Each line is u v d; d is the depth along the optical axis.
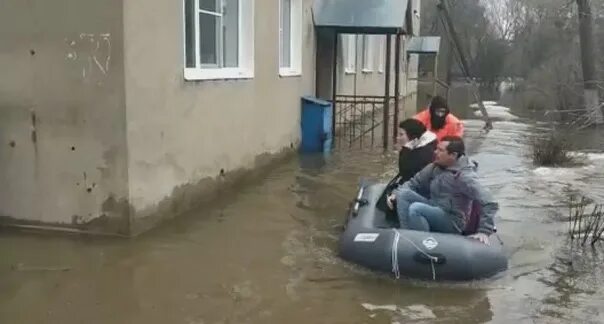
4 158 6.89
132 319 4.76
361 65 20.28
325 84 15.15
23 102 6.74
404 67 29.75
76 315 4.82
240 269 5.90
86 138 6.61
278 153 11.48
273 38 10.89
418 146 7.03
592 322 4.86
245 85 9.57
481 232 6.03
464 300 5.29
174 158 7.45
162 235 6.84
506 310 5.09
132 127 6.56
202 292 5.32
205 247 6.50
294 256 6.31
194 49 8.16
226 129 8.91
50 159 6.76
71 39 6.51
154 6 6.88
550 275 5.91
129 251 6.30
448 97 32.84
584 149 14.29
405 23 15.43
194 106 7.90
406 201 6.30
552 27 36.44
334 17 13.93
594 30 24.69
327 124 13.02
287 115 11.99
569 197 9.19
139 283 5.48
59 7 6.50
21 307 4.94
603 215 7.84
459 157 6.22
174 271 5.80
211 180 8.48
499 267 5.88
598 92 20.83
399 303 5.21
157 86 7.01
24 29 6.63
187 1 7.96
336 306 5.11
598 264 6.25
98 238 6.65
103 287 5.38
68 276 5.61
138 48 6.61
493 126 19.25
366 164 11.61
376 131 17.00
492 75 47.75
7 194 6.95
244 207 8.20
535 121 20.92
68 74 6.57
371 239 6.03
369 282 5.65
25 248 6.32
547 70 30.42
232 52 9.52
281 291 5.39
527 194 9.39
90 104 6.54
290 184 9.70
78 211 6.77
